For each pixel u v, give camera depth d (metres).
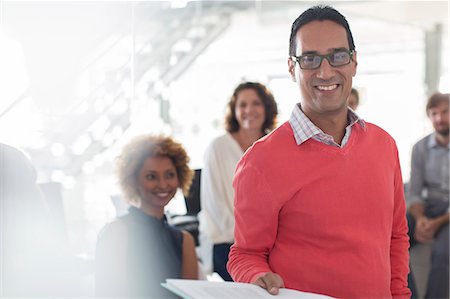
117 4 3.24
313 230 1.16
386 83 6.60
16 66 3.28
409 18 5.27
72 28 3.24
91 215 4.05
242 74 7.42
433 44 5.72
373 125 1.28
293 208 1.16
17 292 1.43
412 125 6.21
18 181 1.45
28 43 3.23
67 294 1.56
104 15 3.24
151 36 5.18
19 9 3.10
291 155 1.16
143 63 4.85
